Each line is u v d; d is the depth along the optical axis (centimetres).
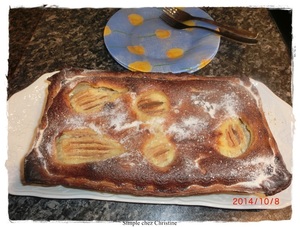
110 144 35
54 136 36
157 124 36
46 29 52
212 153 35
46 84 44
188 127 36
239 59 49
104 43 51
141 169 34
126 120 36
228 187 34
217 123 36
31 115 42
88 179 34
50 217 37
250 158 35
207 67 48
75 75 39
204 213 38
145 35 51
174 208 38
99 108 37
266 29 53
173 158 35
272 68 48
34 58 49
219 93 38
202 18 52
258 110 38
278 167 35
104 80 39
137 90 38
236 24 53
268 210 37
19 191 37
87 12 54
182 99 37
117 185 34
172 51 50
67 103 37
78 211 38
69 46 50
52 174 34
